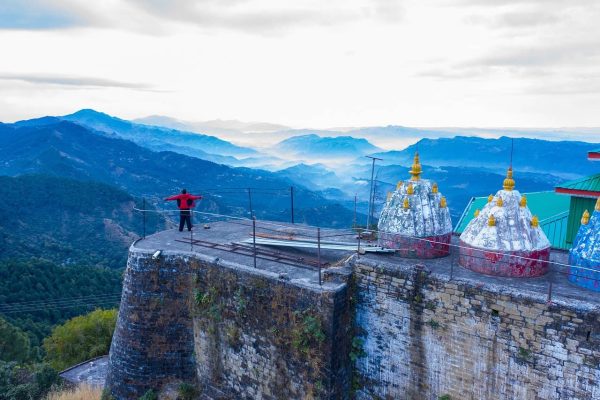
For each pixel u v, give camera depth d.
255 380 16.53
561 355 11.82
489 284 12.95
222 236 22.44
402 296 14.34
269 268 17.19
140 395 19.03
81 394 21.42
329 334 14.40
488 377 12.98
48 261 69.56
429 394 14.11
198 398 18.28
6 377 24.50
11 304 56.12
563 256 17.19
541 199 26.67
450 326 13.51
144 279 19.03
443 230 16.55
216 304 17.50
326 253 19.11
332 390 14.56
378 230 17.39
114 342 20.00
